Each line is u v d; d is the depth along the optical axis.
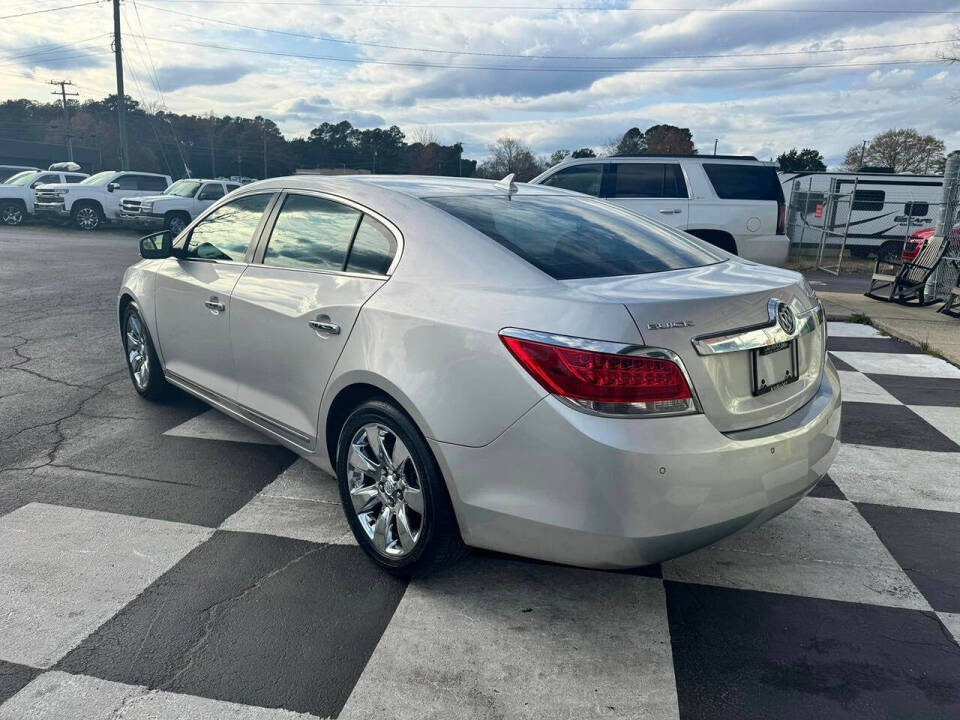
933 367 6.51
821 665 2.49
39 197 22.03
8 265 12.82
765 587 2.96
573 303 2.39
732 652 2.55
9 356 6.39
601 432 2.27
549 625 2.69
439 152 106.00
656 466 2.26
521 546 2.51
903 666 2.48
